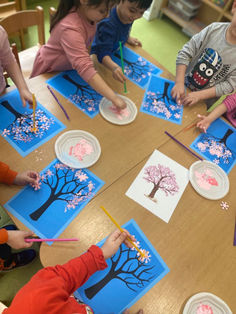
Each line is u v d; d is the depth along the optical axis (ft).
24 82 3.48
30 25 4.43
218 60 4.27
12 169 2.83
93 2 2.98
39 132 3.15
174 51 8.56
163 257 2.62
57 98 3.51
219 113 3.84
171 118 3.70
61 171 2.93
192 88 4.74
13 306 1.62
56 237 2.54
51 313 1.64
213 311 2.45
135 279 2.47
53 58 3.89
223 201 3.10
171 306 2.39
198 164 3.34
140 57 4.39
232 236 2.88
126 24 4.18
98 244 2.56
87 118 3.42
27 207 2.64
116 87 3.85
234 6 3.78
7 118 3.18
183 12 8.75
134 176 3.06
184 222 2.86
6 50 3.26
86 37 3.71
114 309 2.30
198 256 2.69
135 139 3.37
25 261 4.02
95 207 2.77
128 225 2.73
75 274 2.12
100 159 3.11
